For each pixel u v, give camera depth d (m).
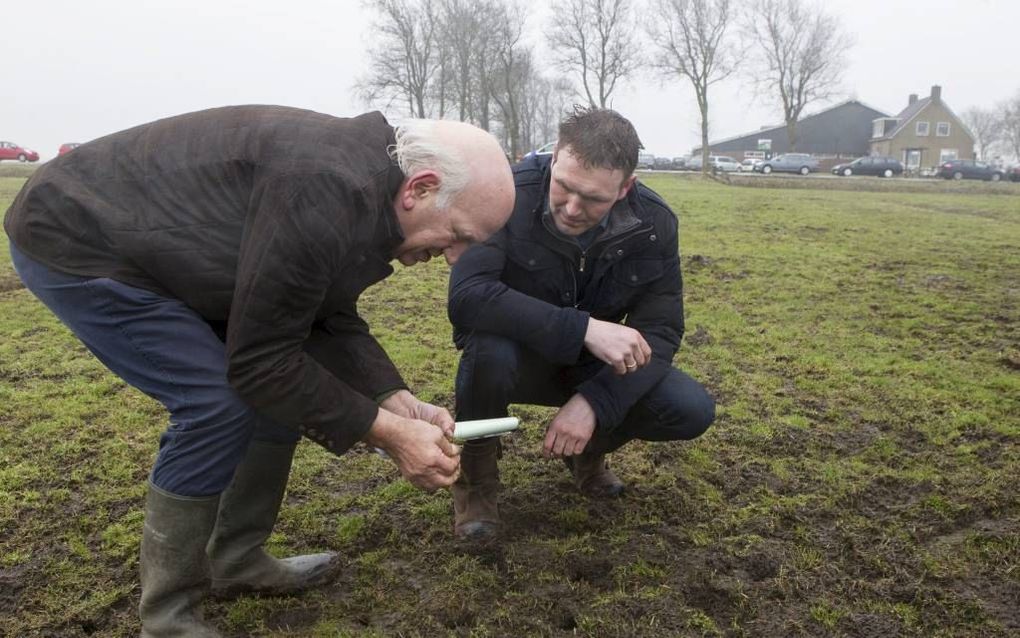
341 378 2.50
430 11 48.00
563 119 2.58
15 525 3.06
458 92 49.31
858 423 4.20
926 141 68.62
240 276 1.96
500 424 2.52
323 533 3.02
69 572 2.75
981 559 2.86
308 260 1.94
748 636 2.45
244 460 2.49
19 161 46.75
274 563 2.62
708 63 47.66
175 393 2.12
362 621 2.52
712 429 4.08
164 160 2.06
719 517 3.15
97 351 2.15
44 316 6.34
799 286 7.79
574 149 2.49
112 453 3.71
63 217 2.04
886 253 10.06
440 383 4.82
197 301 2.10
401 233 2.12
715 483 3.48
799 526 3.07
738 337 5.89
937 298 7.26
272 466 2.51
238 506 2.52
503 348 2.82
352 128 2.07
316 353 2.47
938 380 4.90
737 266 8.86
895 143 68.69
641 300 3.03
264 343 2.00
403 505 3.23
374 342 2.59
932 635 2.45
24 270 2.12
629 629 2.45
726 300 7.18
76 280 2.05
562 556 2.84
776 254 9.79
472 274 2.79
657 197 2.95
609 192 2.51
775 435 4.00
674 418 2.99
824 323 6.32
